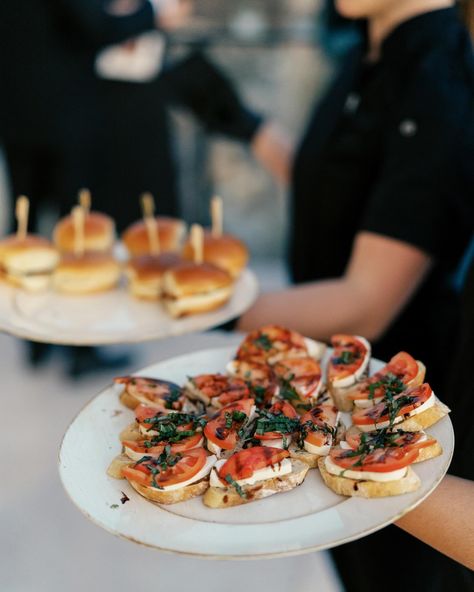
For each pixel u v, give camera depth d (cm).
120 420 112
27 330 163
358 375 120
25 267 189
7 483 282
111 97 368
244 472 93
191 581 238
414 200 154
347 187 183
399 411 103
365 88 179
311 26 427
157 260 194
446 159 153
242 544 86
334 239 191
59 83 348
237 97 265
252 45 429
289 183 256
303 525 89
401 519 99
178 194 400
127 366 371
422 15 164
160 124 378
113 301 186
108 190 383
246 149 453
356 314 161
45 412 331
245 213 473
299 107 443
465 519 96
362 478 93
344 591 163
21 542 254
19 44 336
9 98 347
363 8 169
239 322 171
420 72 159
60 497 277
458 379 121
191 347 392
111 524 90
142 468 95
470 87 159
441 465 96
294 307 167
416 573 143
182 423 107
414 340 172
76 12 329
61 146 360
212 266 179
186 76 260
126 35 344
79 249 204
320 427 104
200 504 94
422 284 170
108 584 236
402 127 159
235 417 108
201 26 428
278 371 124
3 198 449
